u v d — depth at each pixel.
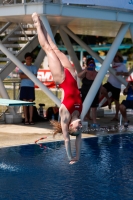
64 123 7.04
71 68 7.50
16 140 11.85
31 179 8.26
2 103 11.16
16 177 8.39
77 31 18.45
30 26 17.25
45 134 12.85
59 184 7.97
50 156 10.08
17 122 15.04
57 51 7.80
